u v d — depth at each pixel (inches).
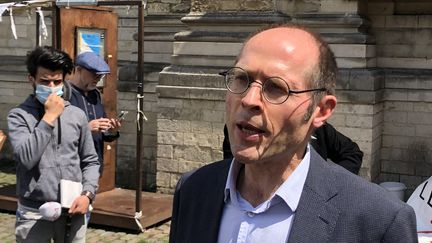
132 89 328.2
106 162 282.8
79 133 141.3
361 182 67.1
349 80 261.9
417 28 277.9
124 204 258.7
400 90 278.8
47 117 131.8
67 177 136.7
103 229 242.4
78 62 200.8
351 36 265.3
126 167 334.3
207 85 282.8
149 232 241.0
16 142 132.3
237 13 278.1
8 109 383.2
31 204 136.2
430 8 275.4
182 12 319.0
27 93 376.8
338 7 269.3
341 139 150.0
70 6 244.1
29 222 135.9
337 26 269.7
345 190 65.8
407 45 280.5
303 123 65.6
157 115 311.3
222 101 280.4
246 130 65.0
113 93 282.4
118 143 334.6
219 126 282.5
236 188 72.0
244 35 275.9
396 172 283.6
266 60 64.1
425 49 277.3
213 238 70.9
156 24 325.7
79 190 137.6
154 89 323.6
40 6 261.7
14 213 265.0
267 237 66.7
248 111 64.2
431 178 155.0
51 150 135.3
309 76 64.7
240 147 65.5
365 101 260.2
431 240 141.1
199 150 288.0
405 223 63.9
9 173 360.2
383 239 63.4
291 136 65.1
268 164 67.8
